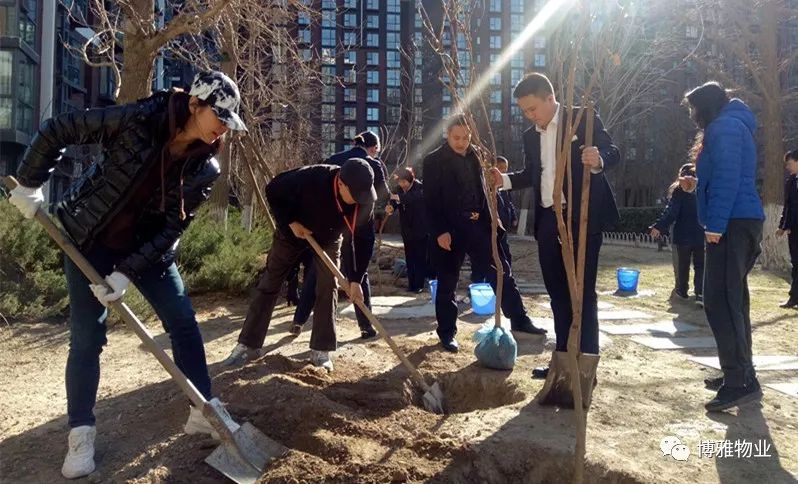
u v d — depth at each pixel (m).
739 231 3.61
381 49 56.09
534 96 3.77
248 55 10.84
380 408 3.71
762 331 6.18
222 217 11.15
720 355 3.66
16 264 6.57
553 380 3.65
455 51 4.04
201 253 8.16
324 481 2.74
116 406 3.71
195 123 2.70
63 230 2.93
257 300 4.53
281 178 4.07
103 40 9.33
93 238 2.85
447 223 5.03
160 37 7.27
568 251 2.59
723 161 3.57
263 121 12.18
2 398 3.94
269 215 7.94
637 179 34.88
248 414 3.36
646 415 3.54
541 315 6.84
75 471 2.80
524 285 9.73
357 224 4.06
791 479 2.79
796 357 5.03
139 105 2.71
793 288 7.66
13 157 27.98
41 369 4.62
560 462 2.94
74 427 2.88
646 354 5.04
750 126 3.73
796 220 7.60
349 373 4.33
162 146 2.71
